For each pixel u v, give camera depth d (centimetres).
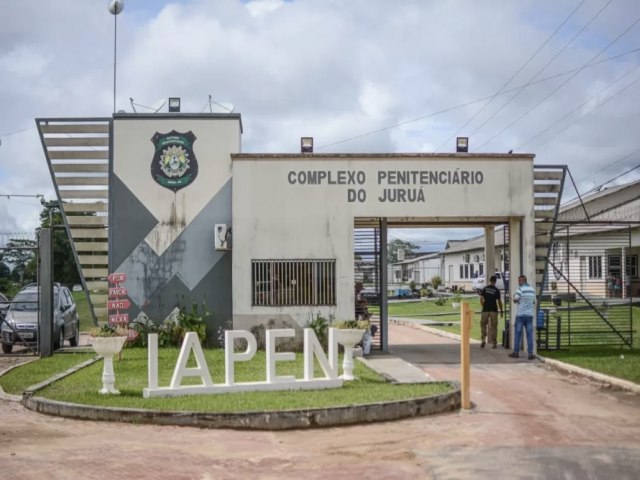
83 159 1916
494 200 1855
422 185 1844
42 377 1463
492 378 1507
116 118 1919
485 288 1992
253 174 1830
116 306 1711
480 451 912
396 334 2523
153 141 1919
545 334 2016
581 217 3816
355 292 1961
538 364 1692
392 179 1839
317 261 1822
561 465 845
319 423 1057
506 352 1892
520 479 791
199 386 1211
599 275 2939
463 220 1939
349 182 1834
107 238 1911
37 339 1942
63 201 1911
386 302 1870
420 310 3825
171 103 1955
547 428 1045
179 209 1912
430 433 1016
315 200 1828
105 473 812
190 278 1905
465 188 1848
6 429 1036
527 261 1856
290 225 1823
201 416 1053
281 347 1803
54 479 789
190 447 936
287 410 1052
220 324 1902
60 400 1163
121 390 1262
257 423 1043
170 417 1060
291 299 1816
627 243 2984
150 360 1191
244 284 1811
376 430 1039
